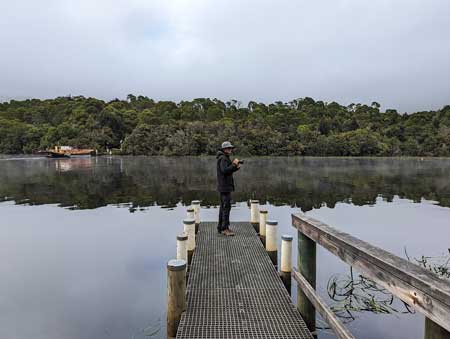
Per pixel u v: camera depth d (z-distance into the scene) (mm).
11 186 18094
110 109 69750
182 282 3514
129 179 22016
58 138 58938
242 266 4969
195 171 28531
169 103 86938
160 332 3984
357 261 2311
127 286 5305
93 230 8859
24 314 4402
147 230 8891
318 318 4254
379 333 4055
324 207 12875
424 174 27781
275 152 55875
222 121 64812
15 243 7645
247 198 14883
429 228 9594
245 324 3371
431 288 1521
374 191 17484
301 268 3645
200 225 7438
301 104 96500
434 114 76188
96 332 3982
